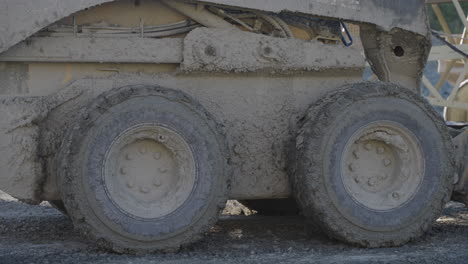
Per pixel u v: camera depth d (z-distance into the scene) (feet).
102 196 15.87
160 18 18.16
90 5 16.84
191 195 16.49
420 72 20.63
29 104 16.58
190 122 16.56
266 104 18.43
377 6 19.35
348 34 20.44
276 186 18.42
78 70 17.40
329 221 17.24
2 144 16.44
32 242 17.97
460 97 38.17
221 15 18.37
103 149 15.94
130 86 16.46
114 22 17.78
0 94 16.87
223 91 18.12
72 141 15.83
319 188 17.19
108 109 16.07
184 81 17.87
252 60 17.99
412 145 17.99
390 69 20.59
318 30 19.42
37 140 16.72
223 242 18.10
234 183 18.12
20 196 16.65
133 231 16.05
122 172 16.57
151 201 16.62
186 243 16.51
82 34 17.29
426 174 17.98
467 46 37.73
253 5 17.99
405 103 17.93
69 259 15.56
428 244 18.03
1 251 16.52
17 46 16.79
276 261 15.67
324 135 17.29
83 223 15.85
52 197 17.08
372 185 18.07
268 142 18.40
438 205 18.11
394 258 16.16
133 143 16.69
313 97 18.88
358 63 18.95
